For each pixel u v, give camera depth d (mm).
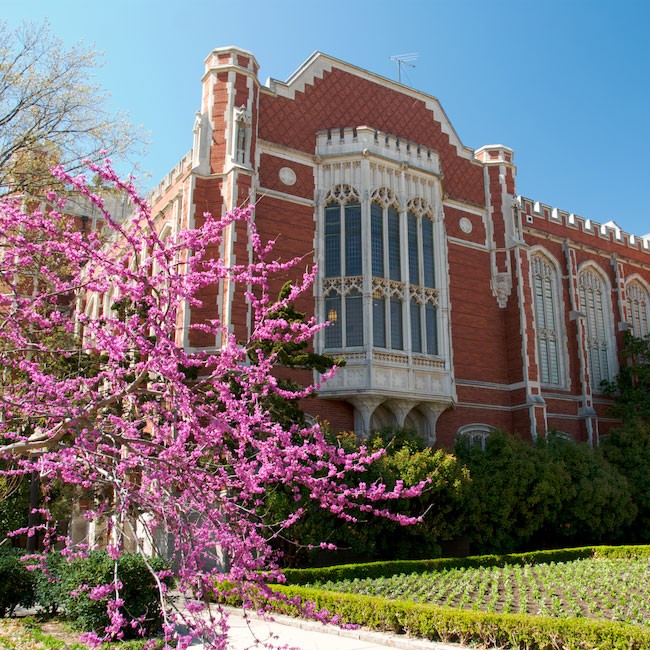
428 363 26625
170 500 7309
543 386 33219
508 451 24281
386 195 27234
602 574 17734
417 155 28797
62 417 7602
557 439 28047
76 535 20281
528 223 35375
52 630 12242
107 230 19484
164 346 7785
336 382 24547
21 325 8891
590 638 10055
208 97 25500
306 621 13086
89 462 7410
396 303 26453
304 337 9117
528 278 31469
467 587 15734
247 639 11688
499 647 10828
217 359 8492
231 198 23734
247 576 7152
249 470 7781
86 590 10977
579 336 34688
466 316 30172
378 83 30672
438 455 21266
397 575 18016
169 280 8195
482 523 22984
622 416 34125
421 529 20906
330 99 28828
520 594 14883
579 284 37000
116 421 8445
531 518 24359
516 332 30688
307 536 18016
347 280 25875
